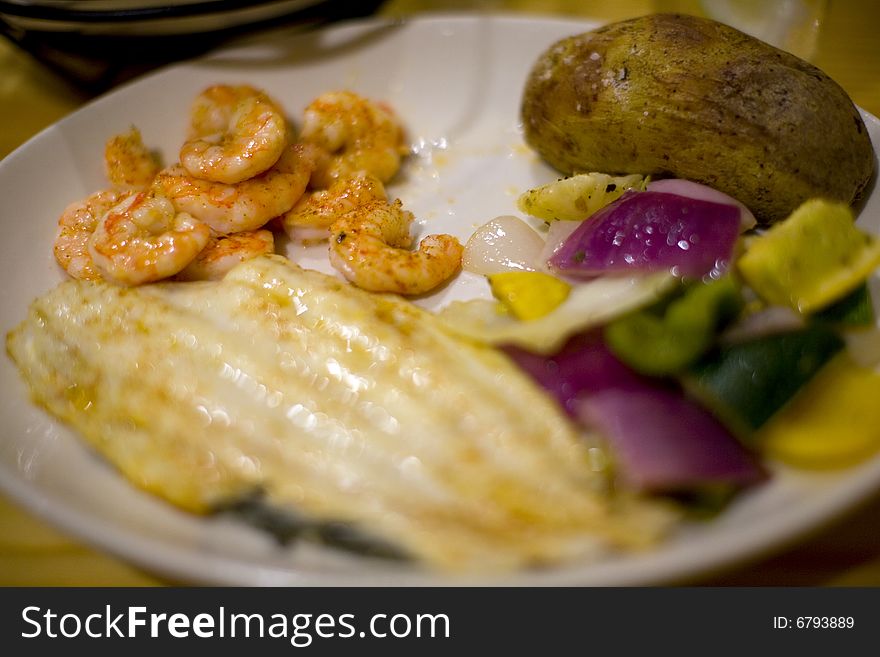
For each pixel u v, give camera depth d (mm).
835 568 214
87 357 255
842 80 336
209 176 285
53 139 313
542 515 213
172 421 235
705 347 234
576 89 293
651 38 287
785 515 196
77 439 242
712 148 273
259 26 360
